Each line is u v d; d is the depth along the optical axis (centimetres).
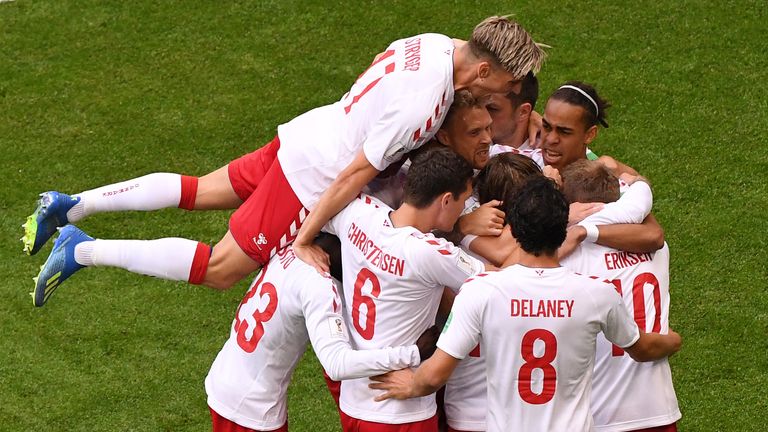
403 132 1575
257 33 3206
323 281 1630
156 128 2931
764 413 2170
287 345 1731
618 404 1642
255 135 2897
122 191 1950
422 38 1662
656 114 2900
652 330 1650
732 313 2392
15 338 2395
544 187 1453
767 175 2719
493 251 1591
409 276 1534
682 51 3072
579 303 1455
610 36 3128
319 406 2245
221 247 1819
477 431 1627
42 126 2952
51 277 1844
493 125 1828
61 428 2191
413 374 1541
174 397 2258
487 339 1473
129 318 2445
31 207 2714
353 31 3186
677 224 2608
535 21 3183
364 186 1645
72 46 3203
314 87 3028
